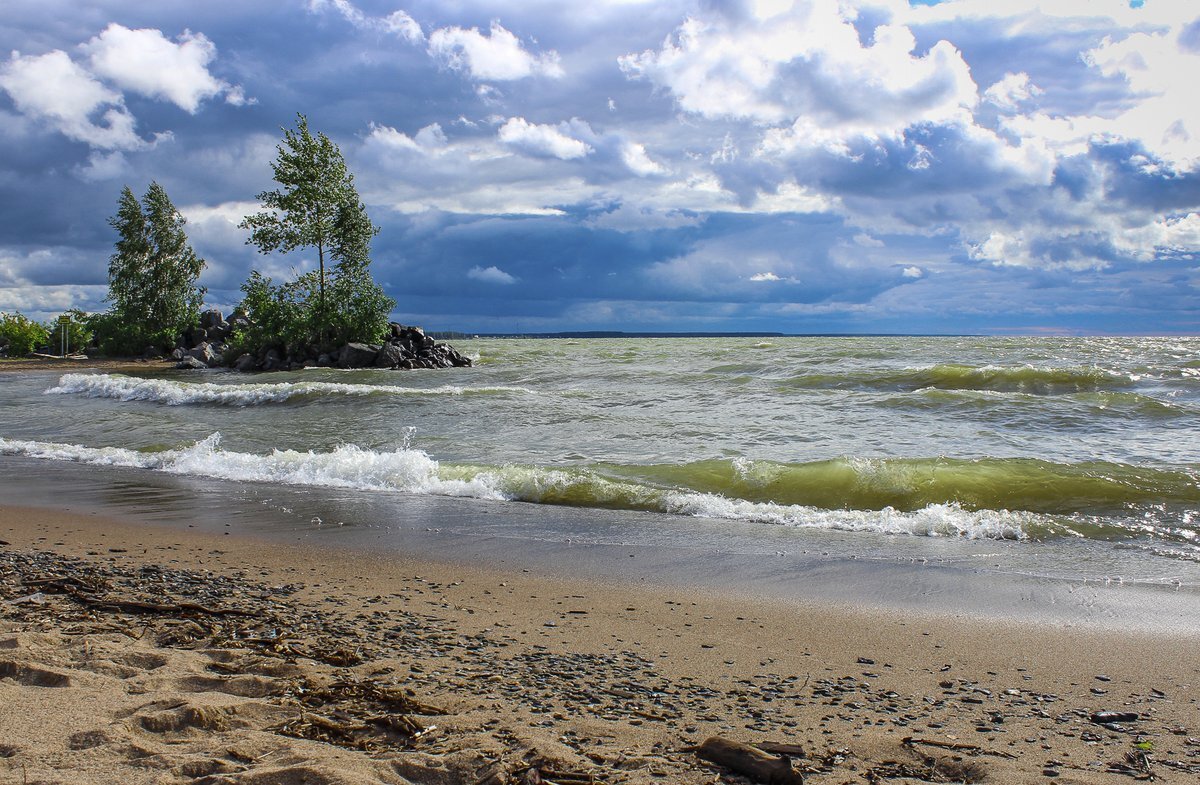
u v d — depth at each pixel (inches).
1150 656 196.9
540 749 132.2
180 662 169.9
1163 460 474.0
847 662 192.1
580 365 1402.6
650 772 126.0
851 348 1635.1
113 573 271.3
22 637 182.5
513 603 240.5
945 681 179.6
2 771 115.3
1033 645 205.6
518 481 431.2
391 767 122.1
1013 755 139.2
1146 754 140.3
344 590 253.3
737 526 354.9
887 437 573.6
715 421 660.7
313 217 1695.4
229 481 475.8
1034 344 1738.4
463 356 1748.3
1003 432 589.3
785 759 127.0
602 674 179.6
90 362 2111.2
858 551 309.6
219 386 1025.5
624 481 429.7
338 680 167.5
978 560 296.0
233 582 261.1
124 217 2310.5
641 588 259.1
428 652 191.6
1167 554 303.3
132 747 123.7
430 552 307.9
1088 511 367.9
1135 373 953.5
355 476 472.7
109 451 576.7
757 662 191.3
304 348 1715.1
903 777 129.3
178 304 2364.7
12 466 541.6
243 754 125.0
